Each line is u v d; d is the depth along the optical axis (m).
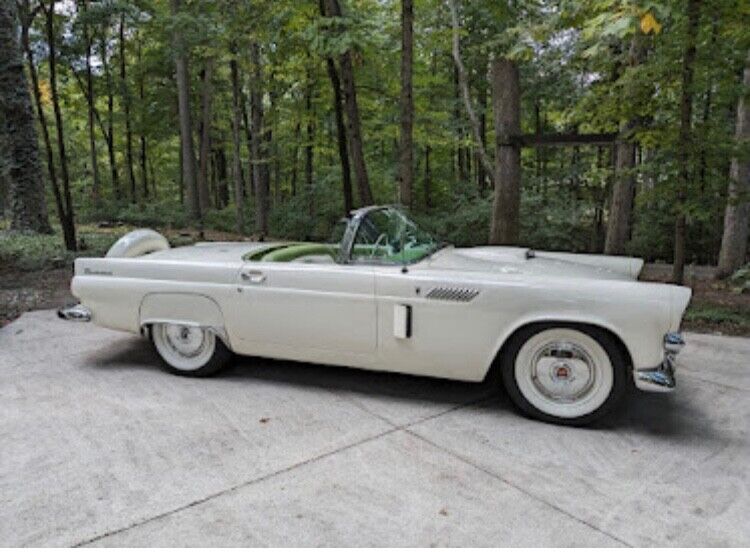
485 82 11.95
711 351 4.09
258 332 3.26
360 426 2.77
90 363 3.76
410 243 3.31
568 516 2.00
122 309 3.53
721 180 5.08
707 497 2.13
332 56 6.91
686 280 7.93
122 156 21.91
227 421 2.82
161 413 2.91
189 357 3.50
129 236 3.83
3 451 2.47
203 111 16.12
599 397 2.72
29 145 10.35
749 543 1.85
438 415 2.92
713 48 4.71
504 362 2.86
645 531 1.91
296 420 2.84
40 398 3.11
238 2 8.43
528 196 10.84
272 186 18.20
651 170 5.44
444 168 14.32
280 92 12.26
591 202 10.78
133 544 1.83
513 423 2.82
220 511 2.02
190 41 11.06
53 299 5.88
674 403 3.09
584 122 5.76
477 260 3.21
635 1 3.33
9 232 10.07
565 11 4.19
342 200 12.49
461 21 8.59
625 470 2.34
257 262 3.33
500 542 1.85
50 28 8.10
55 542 1.83
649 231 10.84
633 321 2.55
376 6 8.74
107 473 2.28
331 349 3.13
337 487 2.19
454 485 2.21
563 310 2.67
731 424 2.81
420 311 2.88
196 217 14.54
